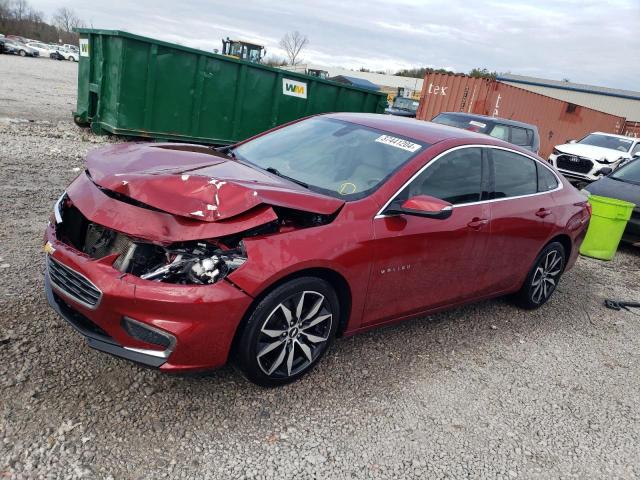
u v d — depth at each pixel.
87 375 3.01
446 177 3.81
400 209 3.39
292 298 3.02
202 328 2.67
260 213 2.78
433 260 3.73
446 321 4.67
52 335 3.30
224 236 2.73
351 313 3.38
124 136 10.44
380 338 4.11
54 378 2.94
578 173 14.56
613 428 3.48
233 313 2.73
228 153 4.19
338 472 2.67
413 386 3.54
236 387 3.16
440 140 3.92
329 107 11.84
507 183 4.41
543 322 5.04
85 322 2.87
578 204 5.27
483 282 4.37
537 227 4.63
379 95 12.41
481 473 2.86
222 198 2.72
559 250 5.14
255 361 2.96
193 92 10.09
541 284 5.13
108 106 9.95
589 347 4.66
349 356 3.75
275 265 2.82
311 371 3.46
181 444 2.66
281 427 2.91
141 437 2.65
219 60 10.14
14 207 5.55
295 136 4.25
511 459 3.02
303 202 2.97
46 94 18.08
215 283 2.69
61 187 6.60
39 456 2.42
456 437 3.12
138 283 2.61
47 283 3.15
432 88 18.98
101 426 2.67
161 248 2.80
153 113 9.82
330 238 3.07
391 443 2.96
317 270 3.08
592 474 3.01
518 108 18.92
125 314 2.62
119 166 3.08
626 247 8.70
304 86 11.31
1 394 2.74
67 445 2.51
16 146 8.45
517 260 4.62
